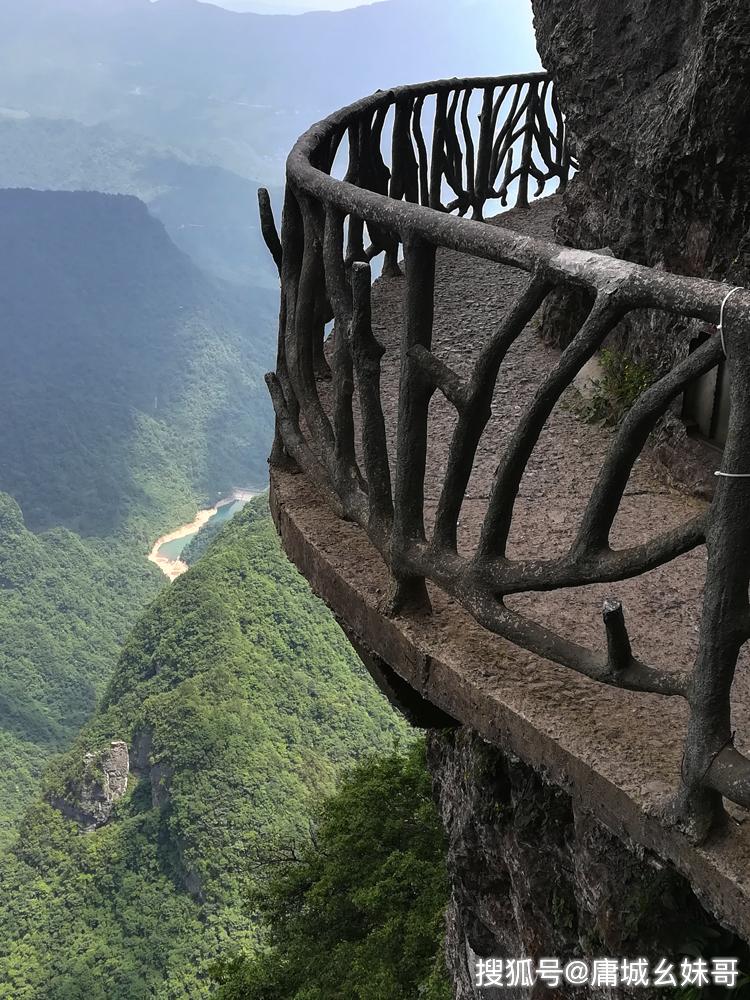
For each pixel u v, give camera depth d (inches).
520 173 284.2
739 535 56.8
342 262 99.4
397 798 573.3
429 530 119.7
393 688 113.0
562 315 178.2
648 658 94.2
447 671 87.2
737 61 117.6
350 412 100.9
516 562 76.5
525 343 188.1
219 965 584.7
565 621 100.0
